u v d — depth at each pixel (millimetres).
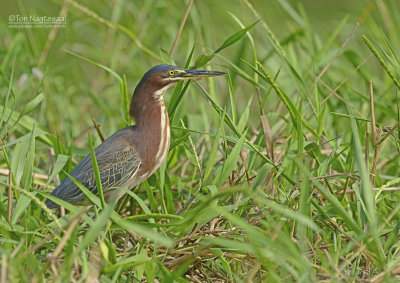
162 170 10109
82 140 13477
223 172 8984
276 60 15758
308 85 12914
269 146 10086
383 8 15562
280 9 18062
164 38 16953
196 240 8539
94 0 16906
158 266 7613
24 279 6742
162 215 7914
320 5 21312
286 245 7227
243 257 7980
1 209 8570
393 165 10977
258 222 8750
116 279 7359
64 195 10344
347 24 18625
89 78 18141
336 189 10398
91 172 10469
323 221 8789
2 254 6664
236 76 15141
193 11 14812
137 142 10578
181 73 10547
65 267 6820
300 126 9148
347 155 10523
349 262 7457
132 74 16031
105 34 17156
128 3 17078
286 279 7051
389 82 13969
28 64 14125
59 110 14461
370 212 7359
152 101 10562
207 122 12117
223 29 18141
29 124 11742
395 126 8680
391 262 7453
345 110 12648
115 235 9414
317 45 14812
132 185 10664
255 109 15492
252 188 8953
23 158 9961
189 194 10188
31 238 7996
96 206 9000
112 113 14766
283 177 9812
